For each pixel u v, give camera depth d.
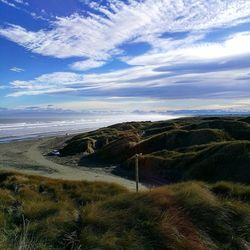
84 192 16.42
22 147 69.31
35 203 11.38
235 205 10.43
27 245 7.54
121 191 17.09
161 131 65.88
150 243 8.36
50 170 41.41
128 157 47.47
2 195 12.79
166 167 36.06
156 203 10.03
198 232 8.97
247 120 56.56
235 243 9.02
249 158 28.16
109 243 8.09
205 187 12.70
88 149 58.78
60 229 8.80
